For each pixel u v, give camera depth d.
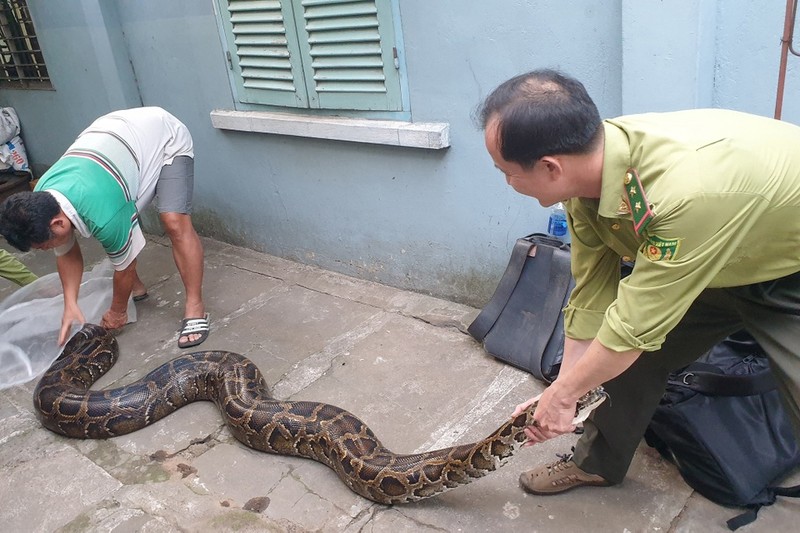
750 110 2.65
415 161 3.89
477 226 3.78
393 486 2.52
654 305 1.58
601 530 2.37
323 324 4.08
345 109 4.10
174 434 3.22
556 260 3.20
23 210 3.08
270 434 2.96
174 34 4.91
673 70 2.64
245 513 2.58
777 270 1.75
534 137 1.52
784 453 2.39
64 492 2.88
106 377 3.80
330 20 3.86
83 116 6.05
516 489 2.60
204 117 5.09
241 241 5.41
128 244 3.70
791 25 2.35
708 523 2.33
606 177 1.59
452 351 3.60
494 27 3.23
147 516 2.67
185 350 3.99
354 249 4.56
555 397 1.86
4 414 3.52
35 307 4.23
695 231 1.48
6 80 6.83
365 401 3.28
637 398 2.21
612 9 2.84
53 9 5.62
